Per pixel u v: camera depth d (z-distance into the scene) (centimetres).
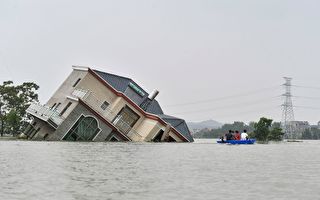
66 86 7144
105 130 6350
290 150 4425
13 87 9175
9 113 8412
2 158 2667
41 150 3547
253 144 6347
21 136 7400
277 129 9469
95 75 6681
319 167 2320
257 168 2245
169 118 7200
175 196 1388
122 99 6700
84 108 6225
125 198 1350
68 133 6162
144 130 6744
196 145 5538
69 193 1423
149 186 1577
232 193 1443
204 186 1584
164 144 5619
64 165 2264
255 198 1358
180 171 2061
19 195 1375
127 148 4191
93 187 1543
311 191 1484
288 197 1375
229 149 4462
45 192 1434
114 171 2022
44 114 6256
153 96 7244
